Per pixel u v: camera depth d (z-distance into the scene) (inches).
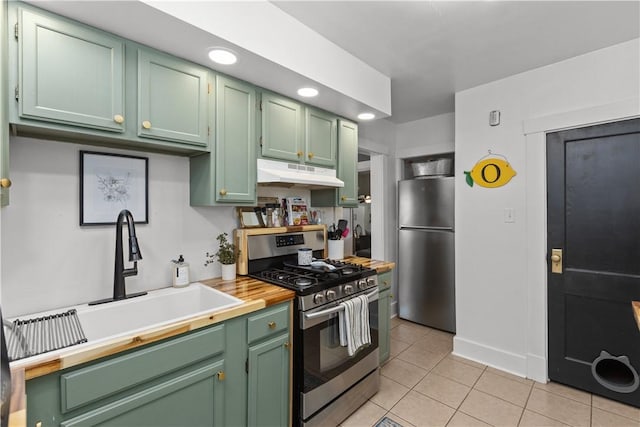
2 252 52.2
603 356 84.3
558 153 90.1
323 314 69.8
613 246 82.5
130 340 44.1
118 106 53.5
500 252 101.2
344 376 76.5
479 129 105.3
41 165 56.0
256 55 61.6
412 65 90.6
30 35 45.0
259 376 61.9
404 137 151.4
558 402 83.2
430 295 137.2
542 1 62.8
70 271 59.2
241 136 73.1
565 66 88.2
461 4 63.8
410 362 106.0
